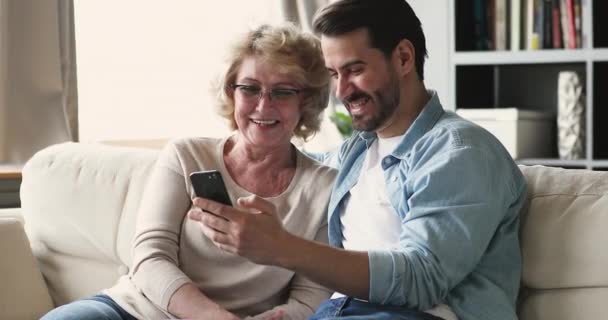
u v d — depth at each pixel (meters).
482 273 1.72
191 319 1.84
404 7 1.80
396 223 1.77
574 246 1.73
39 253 2.40
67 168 2.39
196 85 3.71
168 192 2.01
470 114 3.49
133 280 1.98
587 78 3.38
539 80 3.80
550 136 3.65
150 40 3.58
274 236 1.59
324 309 1.67
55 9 3.11
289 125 2.00
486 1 3.61
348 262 1.58
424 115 1.78
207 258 1.98
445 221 1.62
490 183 1.66
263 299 1.98
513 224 1.77
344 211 1.90
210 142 2.10
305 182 2.03
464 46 3.64
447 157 1.65
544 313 1.76
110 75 3.49
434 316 1.61
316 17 1.80
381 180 1.82
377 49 1.75
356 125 1.79
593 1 3.44
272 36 1.98
